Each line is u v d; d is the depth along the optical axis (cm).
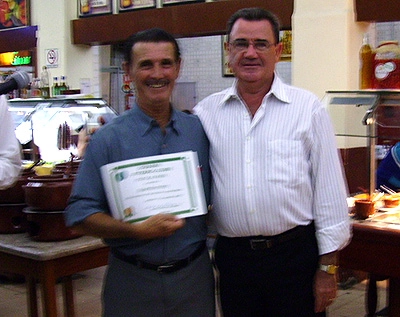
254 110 226
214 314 234
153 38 210
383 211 342
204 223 227
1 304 454
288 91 225
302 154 219
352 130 348
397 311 303
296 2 489
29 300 339
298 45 490
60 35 701
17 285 501
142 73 211
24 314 431
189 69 783
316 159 221
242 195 220
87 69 709
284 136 219
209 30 573
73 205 214
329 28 470
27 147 512
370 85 352
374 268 300
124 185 207
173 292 216
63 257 298
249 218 220
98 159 212
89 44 698
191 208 211
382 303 439
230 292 233
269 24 222
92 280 514
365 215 324
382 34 639
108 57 729
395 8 444
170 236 214
